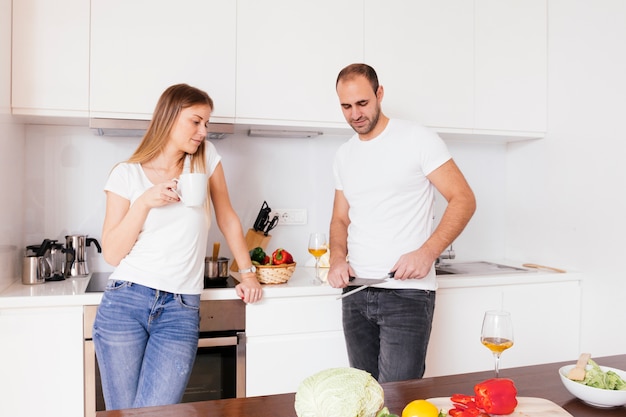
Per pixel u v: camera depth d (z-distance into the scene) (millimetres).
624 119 2277
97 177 2434
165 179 1684
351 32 2393
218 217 1967
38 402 1880
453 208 1716
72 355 1895
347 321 1879
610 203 2357
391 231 1767
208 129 2230
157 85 2162
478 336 2395
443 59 2525
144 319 1587
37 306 1863
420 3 2484
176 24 2182
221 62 2236
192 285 1664
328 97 2373
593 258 2469
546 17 2715
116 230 1569
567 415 979
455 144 2955
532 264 2801
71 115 2084
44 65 2049
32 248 2227
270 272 2160
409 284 1746
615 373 1148
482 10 2590
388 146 1781
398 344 1732
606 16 2361
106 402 1610
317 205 2729
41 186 2375
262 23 2285
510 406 975
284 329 2115
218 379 2051
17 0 2021
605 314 2408
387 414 839
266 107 2297
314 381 879
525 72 2684
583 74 2498
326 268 2492
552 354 2527
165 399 1564
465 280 2354
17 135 2199
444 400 1044
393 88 2455
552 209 2717
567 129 2600
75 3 2072
